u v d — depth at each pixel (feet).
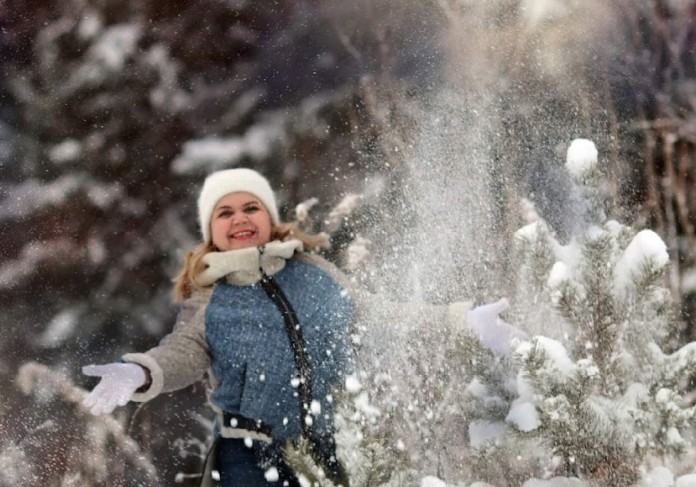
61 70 48.73
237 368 20.31
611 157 42.06
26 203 45.75
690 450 15.85
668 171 42.19
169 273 45.01
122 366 19.54
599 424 15.70
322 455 18.84
